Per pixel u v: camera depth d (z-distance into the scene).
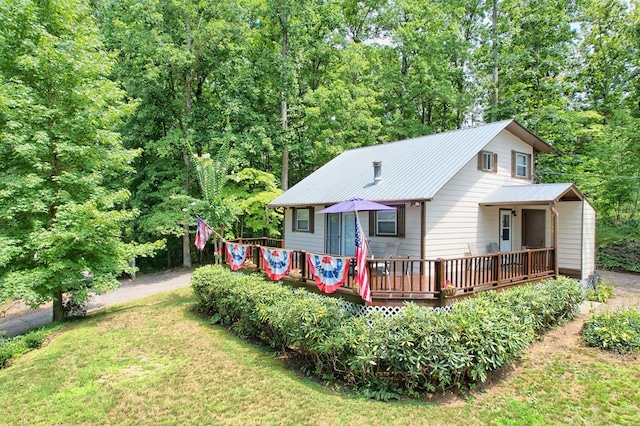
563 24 19.23
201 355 7.47
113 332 9.11
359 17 27.25
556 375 6.31
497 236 12.73
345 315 6.75
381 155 14.74
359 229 7.37
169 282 17.53
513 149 13.82
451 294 7.86
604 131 19.39
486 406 5.41
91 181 11.12
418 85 23.19
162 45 18.00
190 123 19.83
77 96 10.97
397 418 5.11
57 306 11.38
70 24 11.31
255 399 5.65
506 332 6.14
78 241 10.50
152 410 5.38
